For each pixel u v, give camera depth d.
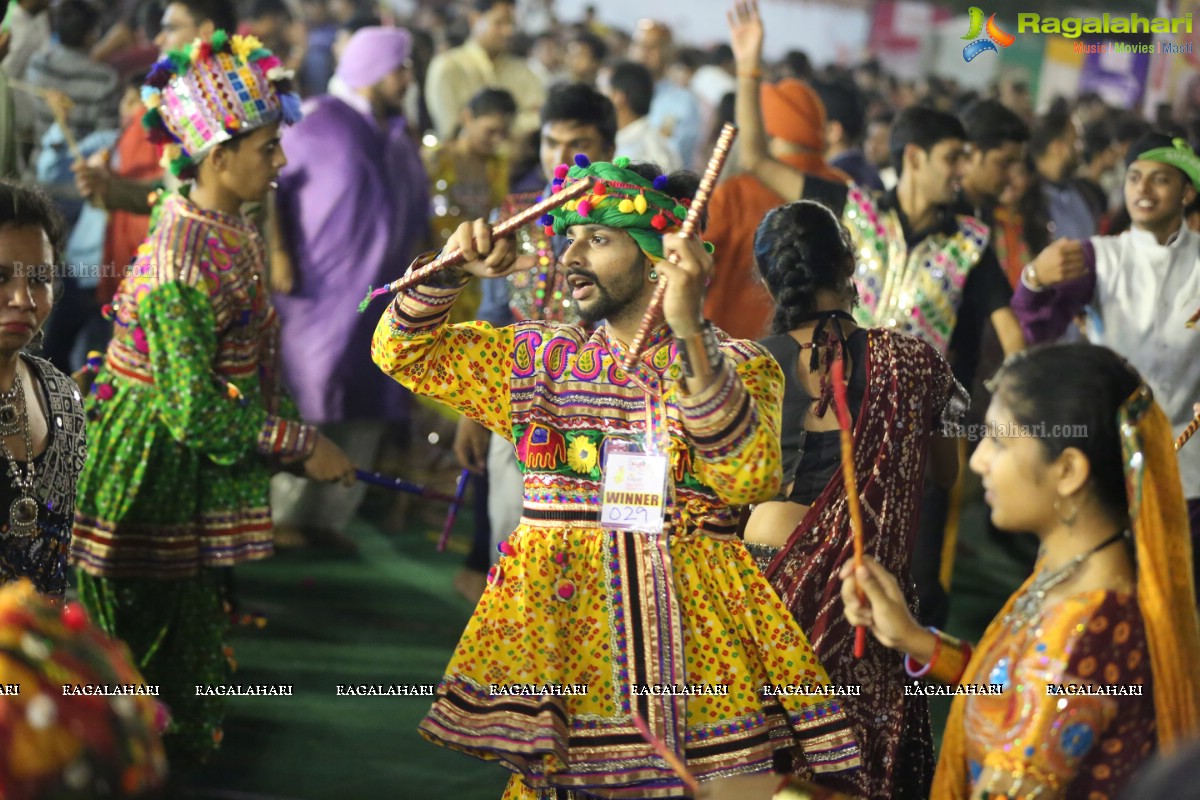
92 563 9.95
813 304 8.53
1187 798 3.29
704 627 6.82
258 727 11.01
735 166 13.94
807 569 8.11
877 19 43.97
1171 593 5.39
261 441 9.97
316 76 29.55
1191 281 11.36
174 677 10.12
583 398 6.88
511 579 6.88
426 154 19.53
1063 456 5.50
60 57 18.28
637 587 6.76
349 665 12.35
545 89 27.78
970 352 12.27
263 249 10.42
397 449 18.67
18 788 3.46
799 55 28.92
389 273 16.12
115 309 10.24
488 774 10.41
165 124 10.17
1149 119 28.70
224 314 10.02
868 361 8.39
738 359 6.98
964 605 14.83
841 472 8.20
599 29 39.16
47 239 7.06
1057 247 11.48
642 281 6.88
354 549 15.84
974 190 14.61
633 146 19.48
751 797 6.12
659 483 6.79
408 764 10.48
